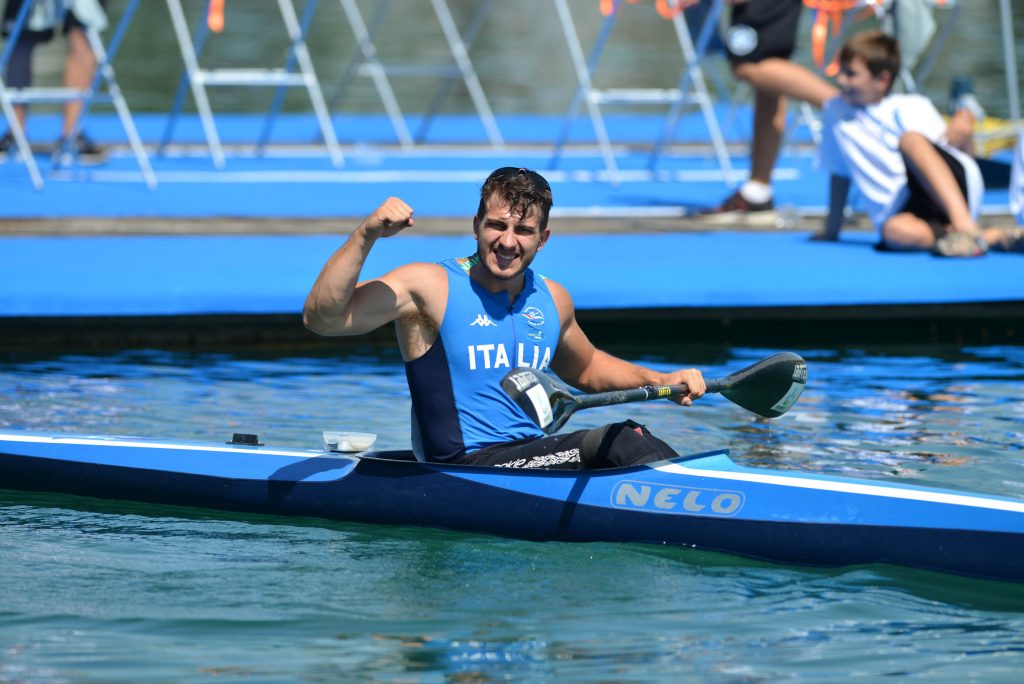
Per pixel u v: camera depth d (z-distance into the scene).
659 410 24.69
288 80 47.53
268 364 27.80
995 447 21.83
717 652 14.35
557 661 14.08
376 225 16.62
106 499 19.73
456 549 17.62
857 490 17.19
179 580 16.34
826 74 42.06
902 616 15.45
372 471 18.61
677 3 42.75
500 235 17.28
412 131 57.94
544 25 119.19
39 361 27.61
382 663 13.98
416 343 18.12
